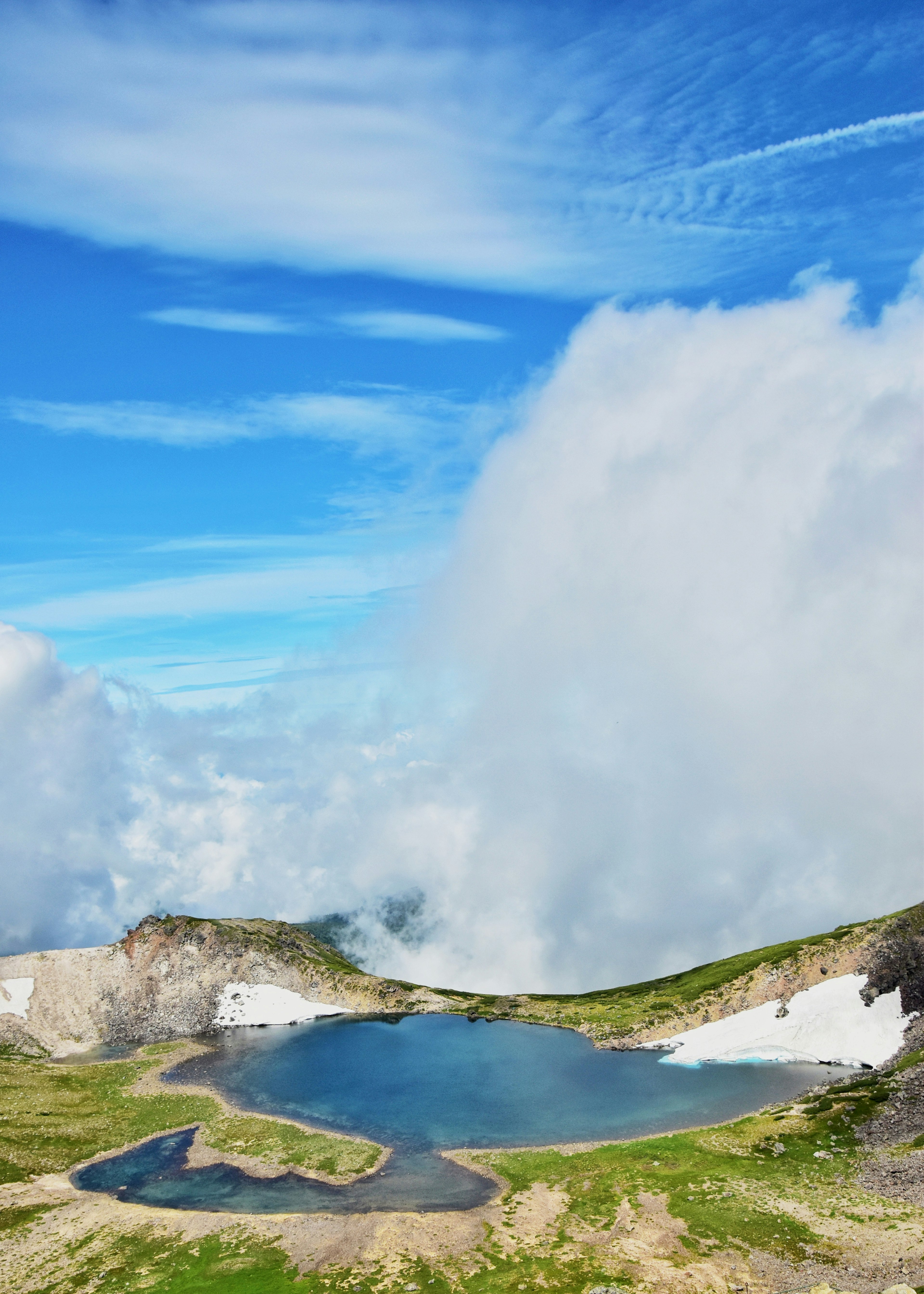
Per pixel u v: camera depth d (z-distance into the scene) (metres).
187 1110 151.38
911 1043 152.38
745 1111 137.62
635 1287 84.75
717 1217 98.25
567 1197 109.19
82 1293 91.75
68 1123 144.25
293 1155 129.50
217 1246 100.25
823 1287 74.06
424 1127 139.88
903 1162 105.19
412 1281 90.00
